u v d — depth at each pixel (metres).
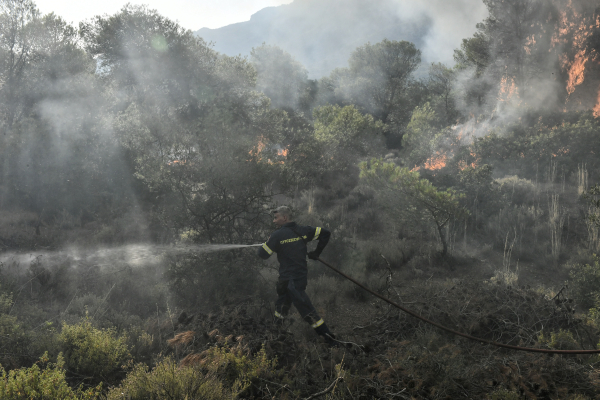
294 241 4.07
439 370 2.99
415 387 2.81
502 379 2.98
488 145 12.09
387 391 2.79
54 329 3.50
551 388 2.89
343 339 3.86
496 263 6.52
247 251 5.36
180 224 5.44
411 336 3.93
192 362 2.98
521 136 13.41
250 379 2.81
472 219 8.08
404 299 4.88
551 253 6.50
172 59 14.55
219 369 2.87
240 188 5.35
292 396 2.77
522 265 6.38
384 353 3.51
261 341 3.46
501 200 8.48
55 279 5.16
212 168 5.37
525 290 4.70
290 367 3.27
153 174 5.45
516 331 3.93
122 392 2.53
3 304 4.03
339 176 13.38
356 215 9.59
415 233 7.89
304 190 11.26
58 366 2.85
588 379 3.03
